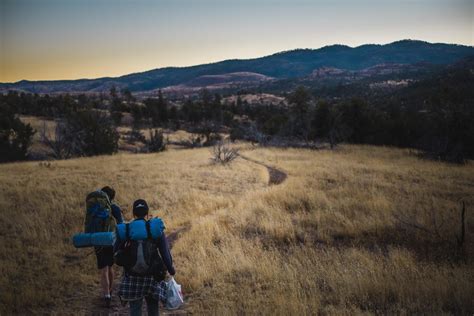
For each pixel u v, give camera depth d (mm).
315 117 47531
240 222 10383
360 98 48250
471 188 17469
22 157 40344
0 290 6223
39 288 6406
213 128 97500
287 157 31656
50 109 93500
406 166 25688
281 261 7379
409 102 99125
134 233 4113
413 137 42094
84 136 38281
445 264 6777
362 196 13938
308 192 14562
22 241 9172
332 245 8680
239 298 5699
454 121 33312
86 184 17078
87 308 5758
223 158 30641
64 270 7227
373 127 45312
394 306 5180
